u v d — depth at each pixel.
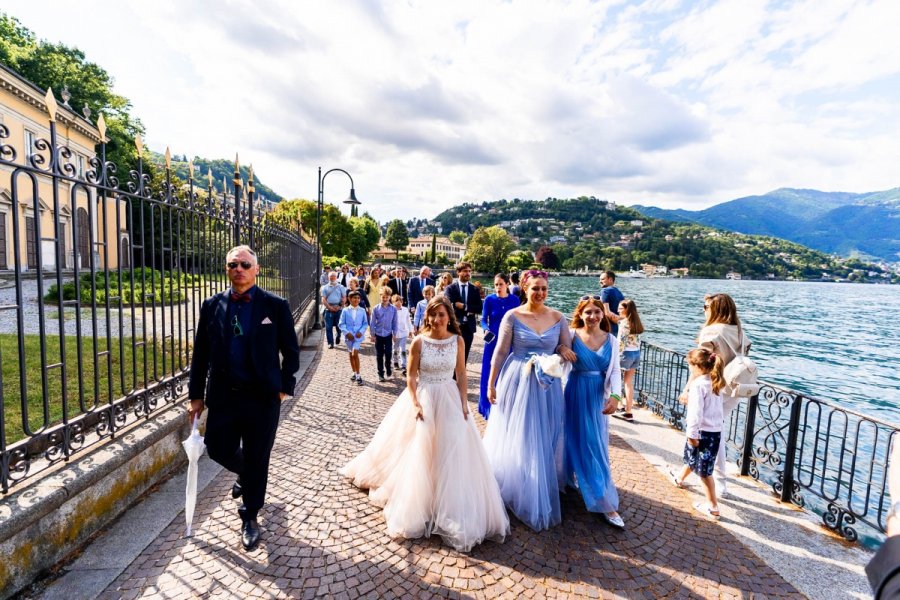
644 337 26.59
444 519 3.17
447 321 3.45
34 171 2.68
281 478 4.05
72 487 2.81
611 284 7.67
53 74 28.48
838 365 21.61
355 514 3.51
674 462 4.89
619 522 3.50
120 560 2.87
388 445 3.85
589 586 2.82
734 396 4.08
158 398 4.09
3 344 6.96
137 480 3.61
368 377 8.19
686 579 2.95
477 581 2.82
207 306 3.14
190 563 2.86
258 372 3.04
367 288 14.84
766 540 3.47
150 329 8.83
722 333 4.23
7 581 2.49
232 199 6.07
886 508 6.81
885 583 0.84
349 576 2.80
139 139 3.72
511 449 3.74
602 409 3.82
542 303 3.96
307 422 5.59
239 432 3.12
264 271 7.66
